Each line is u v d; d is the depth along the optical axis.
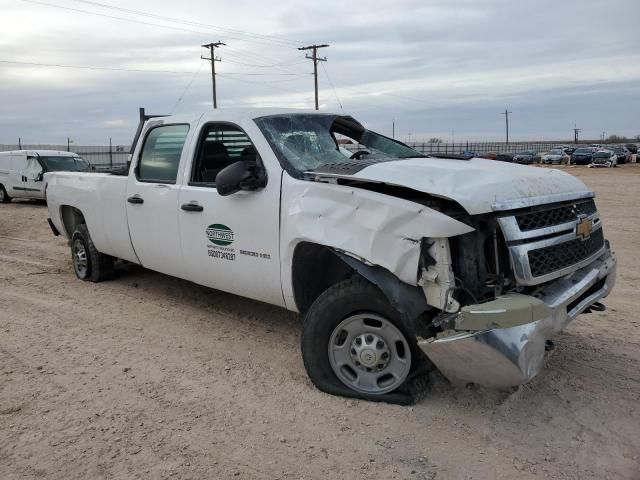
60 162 18.38
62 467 3.10
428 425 3.50
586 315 5.62
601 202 16.48
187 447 3.30
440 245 3.26
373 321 3.73
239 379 4.20
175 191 5.09
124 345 4.88
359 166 3.89
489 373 3.25
